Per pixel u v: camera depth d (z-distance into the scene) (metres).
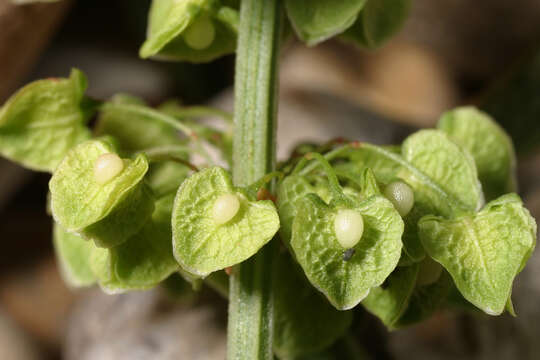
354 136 0.14
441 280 0.08
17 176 0.15
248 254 0.07
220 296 0.12
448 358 0.11
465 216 0.07
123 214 0.07
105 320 0.12
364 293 0.07
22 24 0.12
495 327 0.11
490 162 0.09
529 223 0.07
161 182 0.08
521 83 0.12
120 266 0.07
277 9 0.08
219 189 0.07
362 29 0.08
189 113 0.09
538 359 0.11
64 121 0.08
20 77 0.14
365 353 0.10
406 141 0.08
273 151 0.08
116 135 0.09
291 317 0.08
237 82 0.08
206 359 0.11
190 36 0.08
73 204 0.07
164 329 0.11
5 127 0.08
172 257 0.07
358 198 0.07
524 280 0.11
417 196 0.07
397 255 0.07
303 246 0.07
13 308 0.15
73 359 0.12
